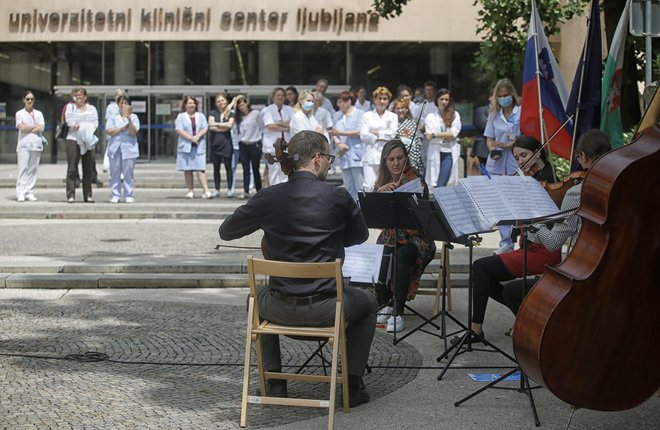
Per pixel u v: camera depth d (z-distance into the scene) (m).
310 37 25.72
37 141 16.69
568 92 9.49
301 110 14.88
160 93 26.91
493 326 8.20
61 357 6.96
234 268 10.16
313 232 5.66
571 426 5.48
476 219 6.17
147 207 15.59
